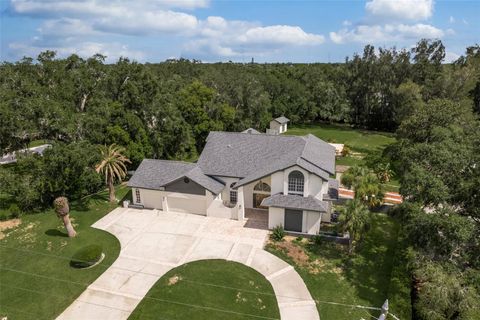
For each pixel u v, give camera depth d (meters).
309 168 36.38
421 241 25.00
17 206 41.75
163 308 26.44
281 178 37.53
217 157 43.91
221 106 70.69
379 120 101.12
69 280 29.75
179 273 30.55
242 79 84.69
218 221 39.88
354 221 31.12
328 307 26.67
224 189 42.25
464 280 22.67
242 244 35.03
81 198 46.72
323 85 104.75
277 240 35.69
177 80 82.94
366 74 101.12
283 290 28.52
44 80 55.78
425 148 30.00
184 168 43.41
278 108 98.88
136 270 31.05
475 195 25.23
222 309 26.36
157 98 56.94
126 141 51.12
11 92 44.81
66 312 26.19
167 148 60.31
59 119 44.84
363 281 29.50
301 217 36.47
